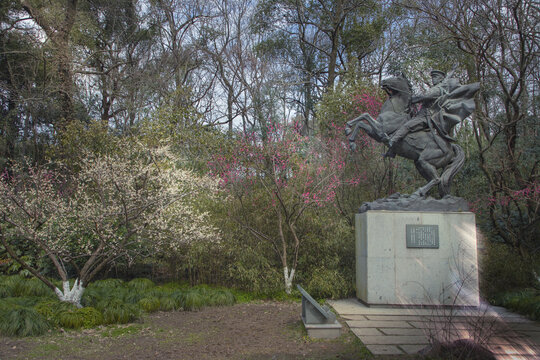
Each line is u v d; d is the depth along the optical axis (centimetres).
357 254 828
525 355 441
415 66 1177
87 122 1698
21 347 484
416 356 443
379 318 641
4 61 1537
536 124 1051
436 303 720
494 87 1066
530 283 843
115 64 1706
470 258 737
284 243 862
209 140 1299
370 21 1795
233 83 2072
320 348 487
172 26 1984
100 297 711
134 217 695
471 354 398
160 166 806
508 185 988
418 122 808
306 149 1059
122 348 489
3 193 645
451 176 801
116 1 1816
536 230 1002
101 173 668
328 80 1844
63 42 1443
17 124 1576
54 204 668
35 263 952
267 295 841
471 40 927
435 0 975
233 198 947
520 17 885
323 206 951
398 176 1190
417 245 740
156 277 1037
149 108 1739
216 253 905
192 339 532
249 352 473
